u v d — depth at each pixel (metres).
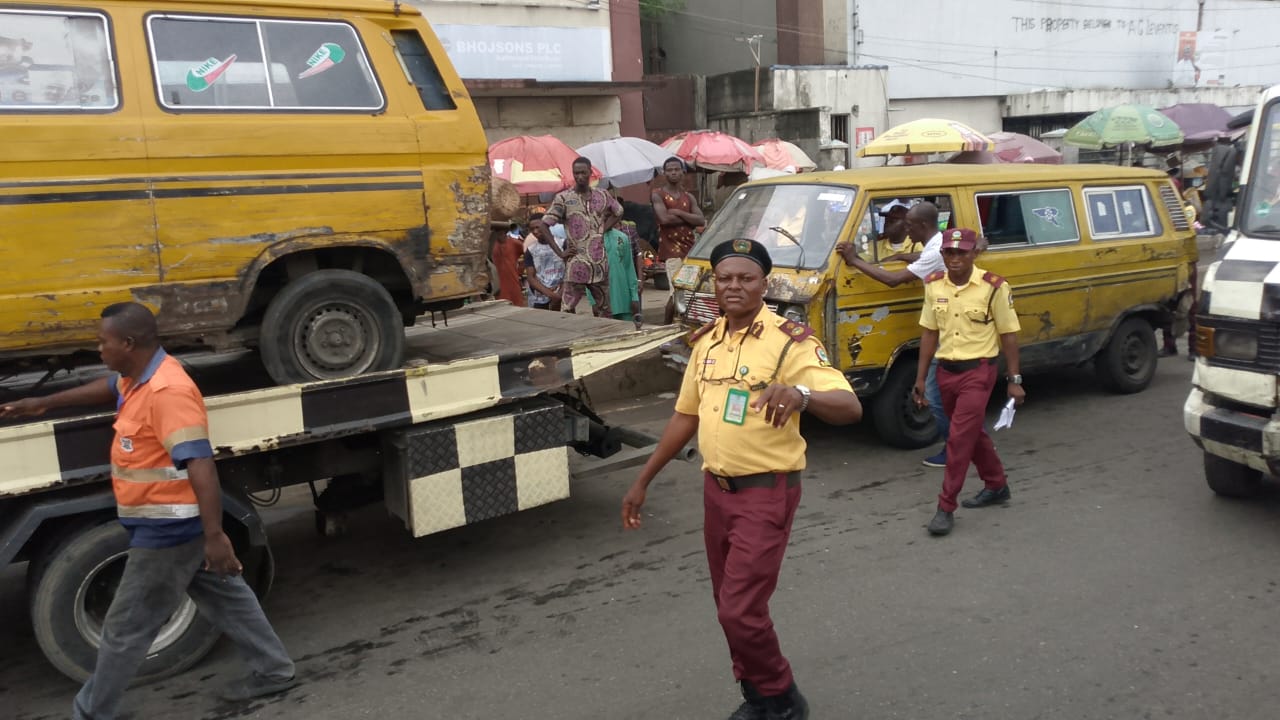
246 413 4.04
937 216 6.45
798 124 21.25
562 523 5.72
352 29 4.54
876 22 25.33
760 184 7.51
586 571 5.00
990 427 7.43
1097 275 7.69
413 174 4.61
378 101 4.57
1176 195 8.39
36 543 3.88
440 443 4.57
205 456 3.30
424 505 4.55
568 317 6.31
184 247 4.14
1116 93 28.86
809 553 5.09
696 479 6.48
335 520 5.12
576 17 16.27
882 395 6.77
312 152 4.36
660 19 27.75
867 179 6.78
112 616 3.41
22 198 3.84
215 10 4.24
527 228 10.53
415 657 4.11
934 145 13.14
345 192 4.45
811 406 2.94
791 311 6.40
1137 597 4.42
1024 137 20.12
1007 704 3.55
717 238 7.39
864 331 6.50
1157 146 23.11
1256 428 4.91
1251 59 33.09
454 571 5.06
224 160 4.20
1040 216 7.46
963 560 4.93
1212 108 24.34
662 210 10.11
